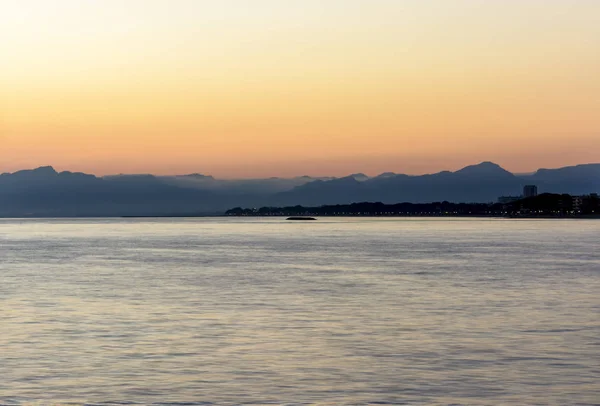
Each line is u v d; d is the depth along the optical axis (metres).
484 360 41.50
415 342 46.94
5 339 48.38
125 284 85.94
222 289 79.75
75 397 34.38
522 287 80.88
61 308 64.00
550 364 40.53
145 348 45.22
